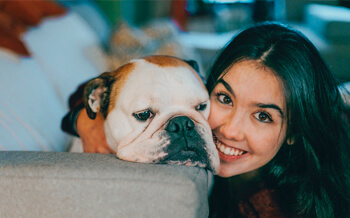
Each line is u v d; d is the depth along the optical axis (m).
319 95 1.34
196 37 3.95
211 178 1.74
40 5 3.06
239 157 1.35
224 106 1.36
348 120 1.62
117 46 2.87
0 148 1.55
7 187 0.98
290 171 1.42
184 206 0.89
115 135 1.34
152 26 3.02
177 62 1.41
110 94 1.38
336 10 3.46
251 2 4.04
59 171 0.95
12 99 1.95
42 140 1.89
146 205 0.91
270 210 1.40
